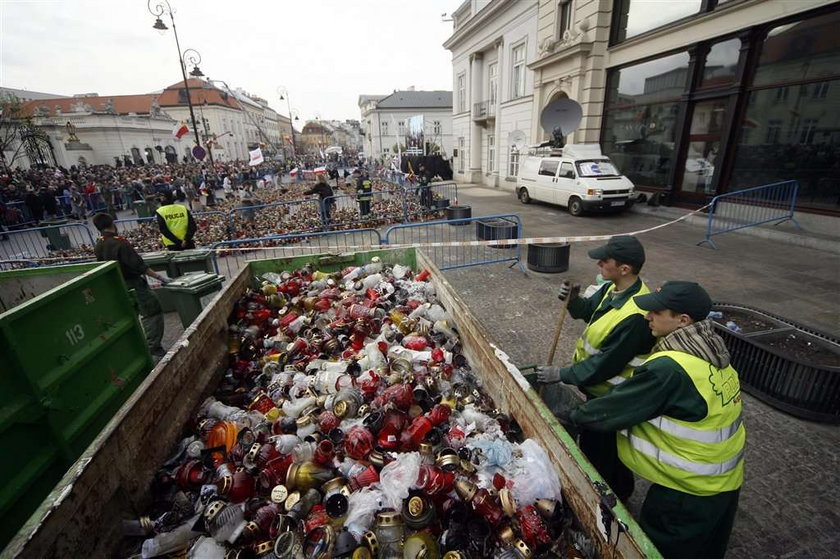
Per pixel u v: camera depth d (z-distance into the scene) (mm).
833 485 2814
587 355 2488
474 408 2496
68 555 1377
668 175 12367
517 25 18781
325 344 3332
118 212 20094
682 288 1721
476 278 7238
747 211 9836
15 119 22219
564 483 1705
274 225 11508
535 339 5008
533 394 2035
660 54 12039
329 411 2455
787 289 6199
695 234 9883
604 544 1389
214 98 61031
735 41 10031
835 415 3334
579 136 15188
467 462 1935
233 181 25719
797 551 2383
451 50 27125
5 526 2051
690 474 1687
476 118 24484
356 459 2096
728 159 10414
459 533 1672
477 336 2871
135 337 3451
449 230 11398
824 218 8422
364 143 84625
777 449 3143
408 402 2453
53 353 2492
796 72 8836
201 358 2900
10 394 2160
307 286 4609
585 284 6828
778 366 3537
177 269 6020
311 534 1643
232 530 1737
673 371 1624
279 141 104438
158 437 2150
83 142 41406
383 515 1709
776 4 8883
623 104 13781
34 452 2289
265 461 2127
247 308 4012
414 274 5164
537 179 14703
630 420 1699
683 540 1770
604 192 11898
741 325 4207
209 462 2178
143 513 1915
